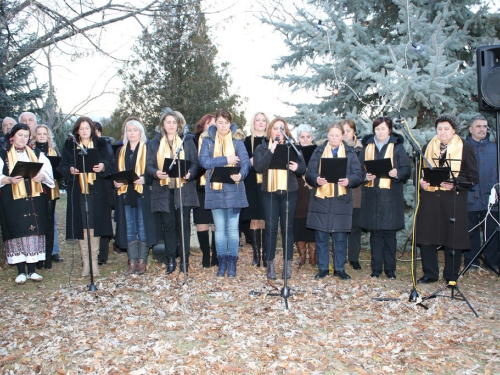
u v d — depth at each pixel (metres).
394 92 6.67
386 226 5.69
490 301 4.94
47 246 6.48
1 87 10.58
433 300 4.89
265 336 4.02
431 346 3.80
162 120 5.79
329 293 5.18
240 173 5.52
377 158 5.80
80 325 4.34
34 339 4.05
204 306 4.76
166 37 8.83
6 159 5.67
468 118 7.23
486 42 7.66
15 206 5.59
